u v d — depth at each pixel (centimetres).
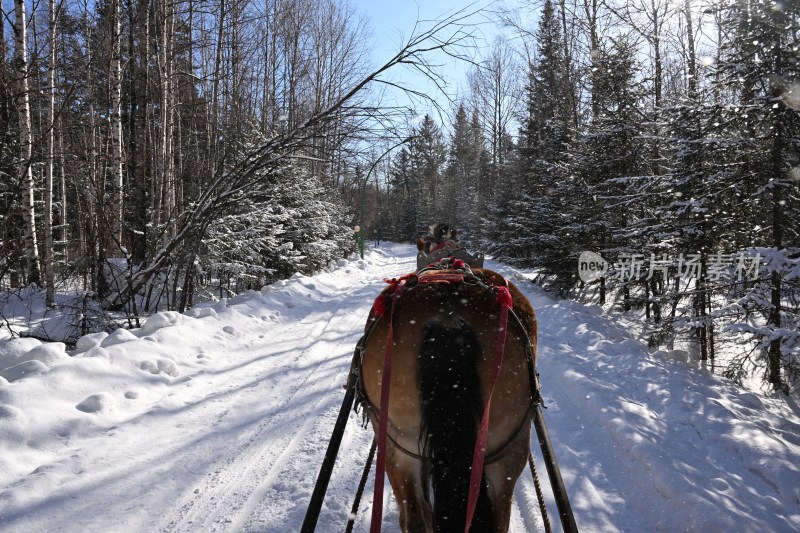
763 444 454
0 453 400
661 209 827
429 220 6084
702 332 902
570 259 1372
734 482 387
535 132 2397
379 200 7300
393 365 245
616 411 502
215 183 1012
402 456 245
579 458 435
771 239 759
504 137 3972
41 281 1252
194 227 1012
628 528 335
